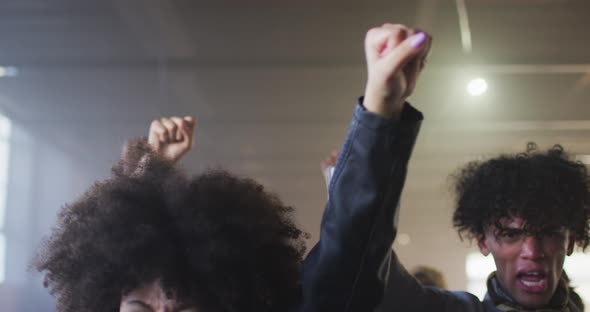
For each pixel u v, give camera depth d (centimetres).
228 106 1077
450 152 1346
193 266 86
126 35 800
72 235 92
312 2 711
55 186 1304
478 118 1089
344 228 79
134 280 87
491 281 140
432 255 2003
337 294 83
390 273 121
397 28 72
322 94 1014
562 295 138
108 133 1220
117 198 90
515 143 1277
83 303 90
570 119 1066
